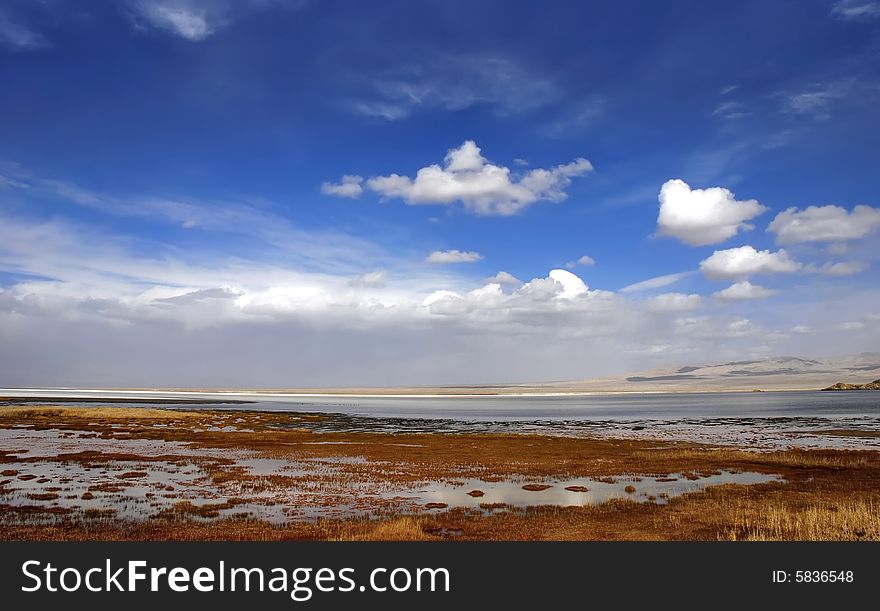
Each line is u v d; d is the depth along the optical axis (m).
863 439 56.59
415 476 32.69
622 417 107.69
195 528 20.39
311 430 71.56
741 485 29.03
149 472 33.56
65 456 40.12
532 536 19.38
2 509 23.30
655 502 25.03
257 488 28.48
